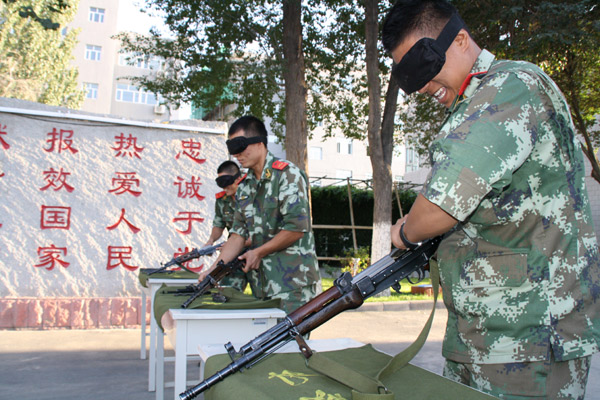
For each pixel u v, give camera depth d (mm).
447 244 1521
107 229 6719
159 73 11805
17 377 4336
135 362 4957
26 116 6496
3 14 15984
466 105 1383
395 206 17594
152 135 7016
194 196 7090
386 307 8570
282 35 9930
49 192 6527
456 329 1534
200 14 10250
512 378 1366
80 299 6398
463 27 1428
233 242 3262
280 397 1200
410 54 1422
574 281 1354
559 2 8180
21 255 6375
